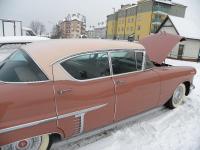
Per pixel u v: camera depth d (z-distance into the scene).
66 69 2.58
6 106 2.11
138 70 3.42
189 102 4.94
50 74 2.45
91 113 2.76
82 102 2.63
